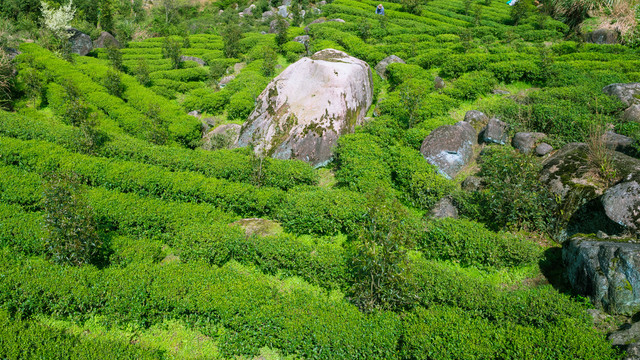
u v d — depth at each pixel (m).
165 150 17.97
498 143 17.73
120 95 24.95
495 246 12.17
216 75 29.48
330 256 12.01
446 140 17.12
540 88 22.81
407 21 38.09
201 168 17.02
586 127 16.70
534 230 13.44
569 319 9.37
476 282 11.05
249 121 21.33
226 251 12.59
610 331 9.18
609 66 23.14
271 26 42.91
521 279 11.85
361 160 16.64
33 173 15.68
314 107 19.50
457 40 31.16
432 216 14.04
